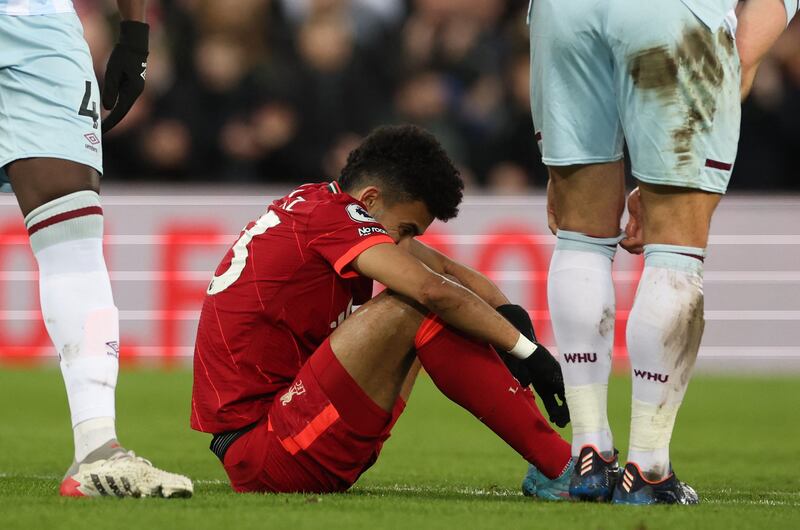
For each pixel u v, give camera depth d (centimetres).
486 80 3803
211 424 1207
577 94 1124
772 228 3353
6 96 1154
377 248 1134
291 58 3750
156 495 1092
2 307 3228
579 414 1146
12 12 1155
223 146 3691
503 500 1165
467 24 3828
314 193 1210
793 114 3753
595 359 1145
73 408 1141
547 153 1148
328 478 1177
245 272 1191
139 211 3284
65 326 1149
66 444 1914
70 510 1003
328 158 3709
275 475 1174
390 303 1122
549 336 3288
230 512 1001
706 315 3362
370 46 3803
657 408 1098
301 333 1191
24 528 924
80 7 3644
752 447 2022
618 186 1149
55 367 3244
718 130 1083
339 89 3731
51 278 1156
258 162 3697
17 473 1511
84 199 1159
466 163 3766
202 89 3688
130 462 1098
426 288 1096
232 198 3300
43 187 1147
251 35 3728
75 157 1157
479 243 3291
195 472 1556
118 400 2592
